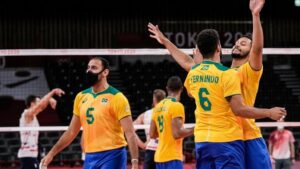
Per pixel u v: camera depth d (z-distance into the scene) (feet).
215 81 27.53
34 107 56.59
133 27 116.57
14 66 123.95
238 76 27.78
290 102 112.06
